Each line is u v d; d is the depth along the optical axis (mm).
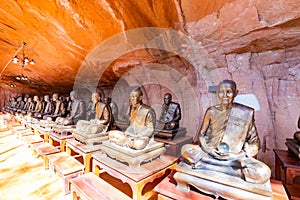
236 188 1161
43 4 2135
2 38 3375
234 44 2332
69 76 4953
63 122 3479
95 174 2135
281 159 1806
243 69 2625
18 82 7375
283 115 2447
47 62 4355
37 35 3092
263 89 2549
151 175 1717
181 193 1329
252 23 1886
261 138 2500
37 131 4281
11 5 2297
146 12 2012
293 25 1830
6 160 3150
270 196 1071
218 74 2926
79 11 2139
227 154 1325
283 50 2309
